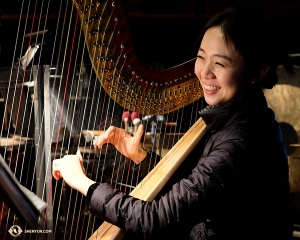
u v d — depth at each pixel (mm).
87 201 1129
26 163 3252
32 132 3174
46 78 2799
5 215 2984
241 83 1174
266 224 1192
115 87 1396
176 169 1487
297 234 3092
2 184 1178
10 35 3355
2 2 3230
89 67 3174
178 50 3967
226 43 1131
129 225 1066
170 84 1645
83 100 3258
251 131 1144
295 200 3588
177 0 3631
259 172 1137
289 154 3623
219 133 1179
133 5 3615
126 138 1708
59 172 1273
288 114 3625
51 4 3205
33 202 1319
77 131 3244
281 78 3582
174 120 3416
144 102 1562
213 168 1069
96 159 3275
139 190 1378
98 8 1190
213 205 1070
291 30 3682
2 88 2838
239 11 1153
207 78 1183
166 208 1051
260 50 1155
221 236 1158
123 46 1331
